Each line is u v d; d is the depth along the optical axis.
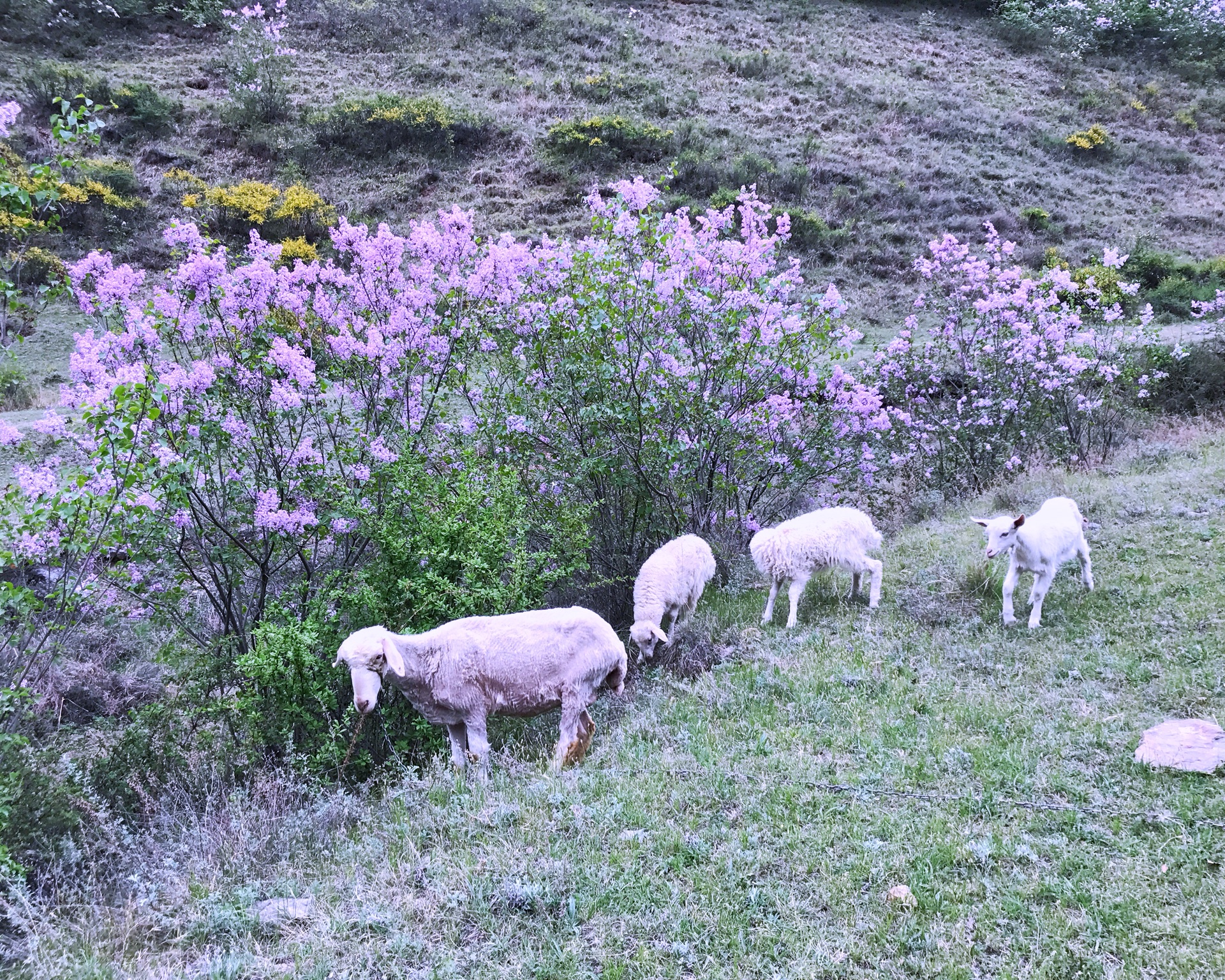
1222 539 9.35
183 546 9.26
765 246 11.10
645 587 9.27
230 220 27.25
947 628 8.52
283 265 9.82
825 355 14.45
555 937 4.62
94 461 7.77
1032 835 5.13
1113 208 32.75
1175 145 37.84
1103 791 5.49
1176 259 28.30
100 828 6.20
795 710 7.04
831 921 4.61
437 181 30.83
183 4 39.88
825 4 48.16
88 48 36.59
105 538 7.65
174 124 31.94
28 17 36.06
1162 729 5.98
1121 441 15.16
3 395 17.36
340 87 35.53
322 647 7.89
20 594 7.19
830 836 5.24
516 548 9.02
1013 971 4.15
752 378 11.45
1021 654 7.70
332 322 9.78
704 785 5.94
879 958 4.31
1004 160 34.91
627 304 10.52
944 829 5.22
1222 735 5.80
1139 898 4.52
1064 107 40.12
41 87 30.61
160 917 5.05
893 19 47.31
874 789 5.72
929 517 13.41
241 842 5.87
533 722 8.24
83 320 22.23
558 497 10.82
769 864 5.09
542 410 11.21
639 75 38.22
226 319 9.27
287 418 9.36
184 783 7.09
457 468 9.70
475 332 10.67
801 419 12.20
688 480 11.20
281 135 31.91
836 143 35.03
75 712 9.53
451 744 7.47
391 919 4.79
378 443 9.01
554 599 10.90
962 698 6.97
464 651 6.86
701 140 33.34
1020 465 14.53
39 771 6.57
